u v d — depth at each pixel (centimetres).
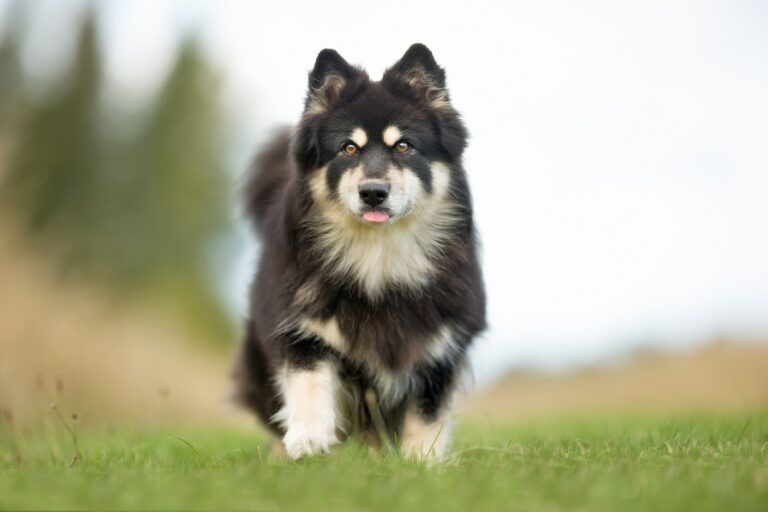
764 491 516
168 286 3256
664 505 487
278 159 924
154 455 817
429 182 800
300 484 546
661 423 1016
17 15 3709
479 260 837
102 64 3728
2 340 1402
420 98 834
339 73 845
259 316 823
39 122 3578
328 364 773
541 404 2470
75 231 3319
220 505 504
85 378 1534
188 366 1938
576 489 521
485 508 491
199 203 3622
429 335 779
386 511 493
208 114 3762
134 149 3672
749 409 1223
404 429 797
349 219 780
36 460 778
